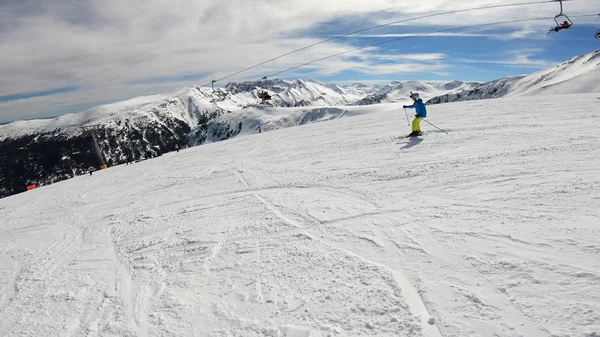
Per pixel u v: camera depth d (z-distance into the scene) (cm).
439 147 1157
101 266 673
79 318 494
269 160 1540
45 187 2478
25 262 785
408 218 626
